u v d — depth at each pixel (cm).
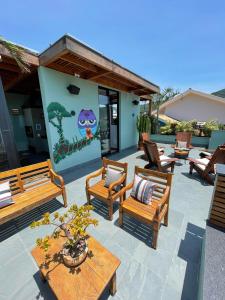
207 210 250
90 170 450
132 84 570
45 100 361
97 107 512
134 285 140
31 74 399
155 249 177
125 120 685
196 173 412
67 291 104
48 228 215
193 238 193
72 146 443
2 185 215
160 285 140
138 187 213
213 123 814
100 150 554
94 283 109
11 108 644
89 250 135
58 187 263
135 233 202
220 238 148
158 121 1003
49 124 377
